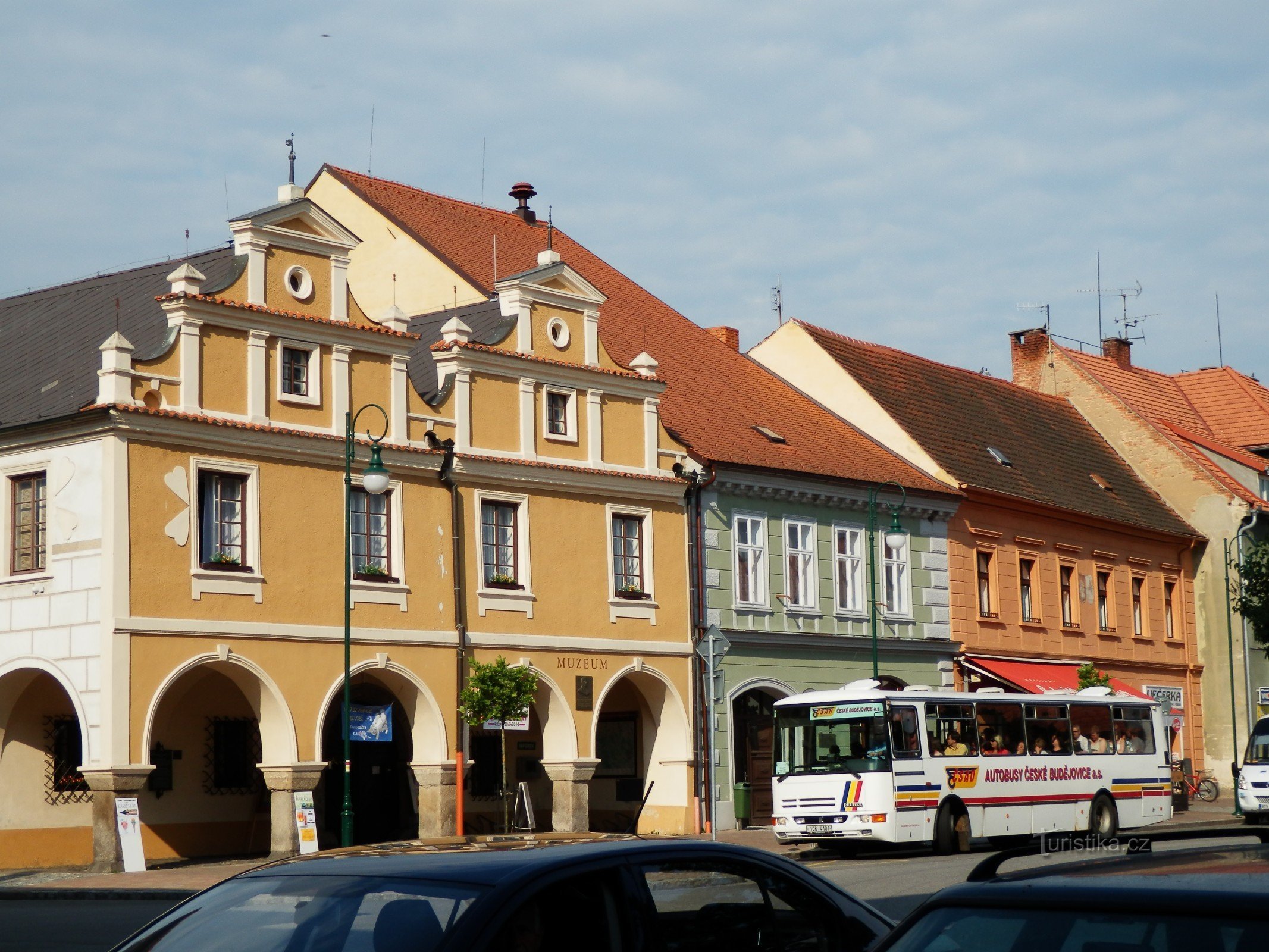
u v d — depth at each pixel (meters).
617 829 39.94
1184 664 59.19
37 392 31.59
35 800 31.72
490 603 35.12
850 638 43.56
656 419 39.44
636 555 38.66
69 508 29.77
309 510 32.19
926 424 50.41
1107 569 55.62
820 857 32.81
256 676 30.92
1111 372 66.00
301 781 31.30
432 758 33.72
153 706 29.28
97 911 23.33
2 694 30.97
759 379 48.72
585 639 36.84
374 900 6.73
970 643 47.97
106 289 35.53
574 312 38.09
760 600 41.34
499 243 46.28
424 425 34.41
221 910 6.98
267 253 32.12
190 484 30.23
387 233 43.09
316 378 32.56
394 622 33.34
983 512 49.28
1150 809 37.78
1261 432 66.88
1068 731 35.81
